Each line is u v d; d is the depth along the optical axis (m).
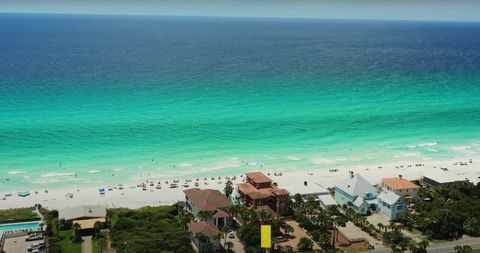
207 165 181.38
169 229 119.00
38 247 109.88
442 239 120.12
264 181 144.50
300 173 175.12
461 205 132.62
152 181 164.25
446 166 185.50
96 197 149.12
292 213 135.50
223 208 128.38
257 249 107.75
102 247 111.75
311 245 113.38
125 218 125.69
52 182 160.38
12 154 185.25
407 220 129.62
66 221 122.56
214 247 112.44
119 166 177.50
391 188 149.25
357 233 123.44
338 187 148.75
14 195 148.50
